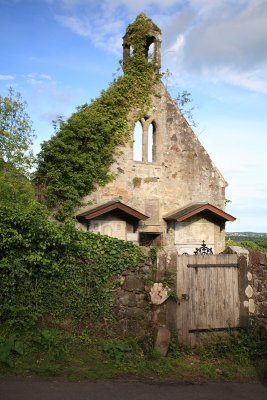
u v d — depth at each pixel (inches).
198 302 346.0
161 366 287.9
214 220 724.0
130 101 706.2
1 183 482.3
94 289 320.5
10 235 305.9
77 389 236.5
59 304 312.7
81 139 639.1
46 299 311.3
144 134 720.3
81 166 636.1
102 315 319.0
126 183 683.4
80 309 314.8
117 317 322.7
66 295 315.3
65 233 320.5
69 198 623.8
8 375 247.6
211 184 765.3
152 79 735.7
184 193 737.6
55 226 327.3
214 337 346.6
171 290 335.3
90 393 232.4
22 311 299.9
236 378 286.7
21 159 530.3
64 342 293.3
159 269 338.3
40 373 253.3
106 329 317.1
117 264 328.2
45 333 291.4
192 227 707.4
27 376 249.0
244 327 358.3
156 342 309.1
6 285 302.5
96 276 322.3
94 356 288.8
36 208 422.6
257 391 261.1
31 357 272.2
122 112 693.9
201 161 762.2
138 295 331.3
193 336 340.5
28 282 307.0
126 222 657.0
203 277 350.9
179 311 338.3
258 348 340.5
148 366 285.9
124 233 653.3
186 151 749.9
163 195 717.3
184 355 325.4
